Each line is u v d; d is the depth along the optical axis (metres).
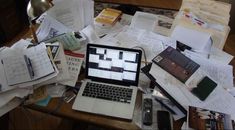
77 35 1.29
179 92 1.03
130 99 1.02
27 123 1.38
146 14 1.52
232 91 1.08
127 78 1.07
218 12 1.44
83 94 1.04
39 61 1.09
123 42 1.30
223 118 0.94
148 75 1.10
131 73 1.07
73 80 1.09
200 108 0.97
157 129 0.93
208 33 1.33
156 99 1.04
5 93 1.01
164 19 1.49
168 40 1.32
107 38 1.33
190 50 1.28
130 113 0.97
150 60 1.19
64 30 1.33
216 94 1.03
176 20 1.42
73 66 1.14
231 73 1.16
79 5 1.32
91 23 1.40
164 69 1.10
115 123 0.95
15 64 1.09
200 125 0.92
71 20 1.36
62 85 1.08
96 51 1.09
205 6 1.47
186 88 1.04
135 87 1.06
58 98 1.05
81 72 1.15
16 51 1.15
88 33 1.33
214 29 1.34
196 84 1.05
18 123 1.39
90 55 1.10
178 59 1.14
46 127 1.40
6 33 2.56
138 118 0.97
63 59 1.14
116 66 1.08
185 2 1.50
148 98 1.03
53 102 1.03
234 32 1.87
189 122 0.92
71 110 1.00
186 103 0.99
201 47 1.29
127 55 1.08
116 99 1.02
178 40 1.32
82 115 0.98
